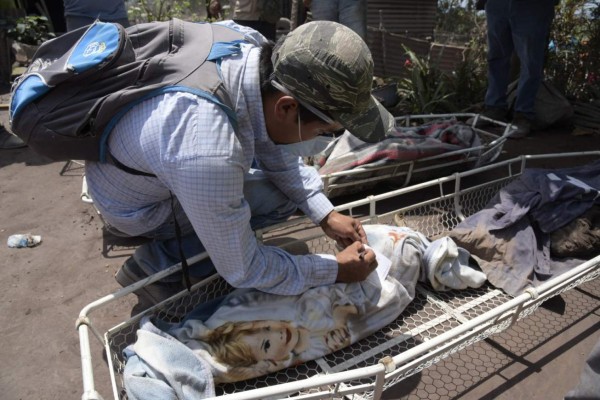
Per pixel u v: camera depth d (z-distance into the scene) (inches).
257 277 61.1
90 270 94.0
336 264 67.0
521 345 75.2
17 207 118.3
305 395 53.7
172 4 277.9
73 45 62.1
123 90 54.3
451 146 120.2
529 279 82.6
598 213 90.8
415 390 66.9
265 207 81.9
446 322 76.4
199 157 51.6
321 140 64.6
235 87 56.2
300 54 51.7
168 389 53.9
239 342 63.1
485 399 65.7
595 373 54.8
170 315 75.2
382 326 73.5
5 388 68.2
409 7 378.9
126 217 72.0
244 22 177.3
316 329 67.2
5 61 237.5
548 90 181.0
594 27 205.6
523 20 159.3
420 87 195.2
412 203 120.0
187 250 76.2
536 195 93.7
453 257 81.1
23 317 81.7
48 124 57.0
